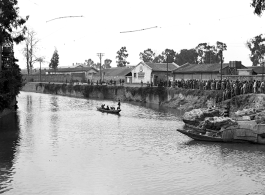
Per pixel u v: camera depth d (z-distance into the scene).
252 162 29.19
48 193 21.91
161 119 55.25
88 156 30.66
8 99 58.25
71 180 24.25
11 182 23.73
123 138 39.03
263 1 34.38
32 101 92.00
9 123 49.69
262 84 51.59
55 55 164.38
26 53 133.00
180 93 73.00
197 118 43.88
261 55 106.56
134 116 59.38
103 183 23.77
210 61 126.25
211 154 31.88
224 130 36.84
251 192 22.47
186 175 25.62
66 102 89.88
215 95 60.22
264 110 43.06
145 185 23.47
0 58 55.84
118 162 28.88
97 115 61.00
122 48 191.25
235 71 77.62
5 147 33.75
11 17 51.94
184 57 149.12
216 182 24.20
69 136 39.97
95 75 147.12
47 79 156.12
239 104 51.22
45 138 38.50
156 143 36.41
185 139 38.62
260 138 36.22
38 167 27.12
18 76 65.38
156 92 82.62
